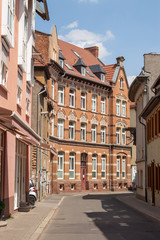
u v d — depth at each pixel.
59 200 32.47
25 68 20.80
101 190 53.50
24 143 22.62
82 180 51.19
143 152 35.34
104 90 55.25
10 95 17.53
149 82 34.88
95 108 53.81
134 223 16.95
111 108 55.97
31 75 24.48
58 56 46.38
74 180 49.28
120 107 57.47
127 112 58.91
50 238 12.48
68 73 48.00
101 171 54.12
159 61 35.06
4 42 15.50
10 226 14.53
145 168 33.00
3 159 16.59
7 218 16.92
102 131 55.06
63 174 48.00
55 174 45.34
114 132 55.78
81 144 50.69
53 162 45.31
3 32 15.00
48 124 40.38
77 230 14.45
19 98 20.69
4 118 12.03
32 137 15.27
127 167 58.28
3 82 16.27
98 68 55.59
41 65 33.22
